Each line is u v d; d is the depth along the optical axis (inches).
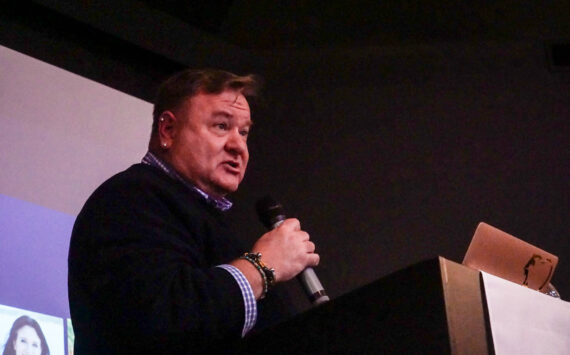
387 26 190.7
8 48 136.7
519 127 178.2
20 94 134.7
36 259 122.4
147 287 69.5
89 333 73.0
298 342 60.5
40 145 133.3
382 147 175.6
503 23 191.2
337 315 58.9
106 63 160.6
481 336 55.1
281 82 182.2
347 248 165.2
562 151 176.4
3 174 126.6
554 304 62.5
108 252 73.8
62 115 138.7
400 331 54.8
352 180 172.2
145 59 166.2
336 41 189.0
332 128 177.9
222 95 93.4
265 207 94.8
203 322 68.8
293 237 79.3
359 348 56.5
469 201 170.1
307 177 172.2
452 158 174.6
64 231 129.1
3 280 116.3
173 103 93.4
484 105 180.4
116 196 79.7
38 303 118.6
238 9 187.8
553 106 181.0
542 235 167.8
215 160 89.9
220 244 84.6
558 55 187.6
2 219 121.6
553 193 171.9
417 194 170.7
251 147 173.9
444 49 187.5
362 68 185.0
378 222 168.1
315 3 191.2
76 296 75.5
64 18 154.1
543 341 59.3
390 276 57.0
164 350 68.8
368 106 180.7
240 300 71.4
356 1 191.8
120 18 159.9
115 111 146.6
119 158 143.3
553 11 191.2
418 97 181.3
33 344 113.4
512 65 185.2
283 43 187.3
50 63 151.9
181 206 82.7
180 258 75.4
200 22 178.1
